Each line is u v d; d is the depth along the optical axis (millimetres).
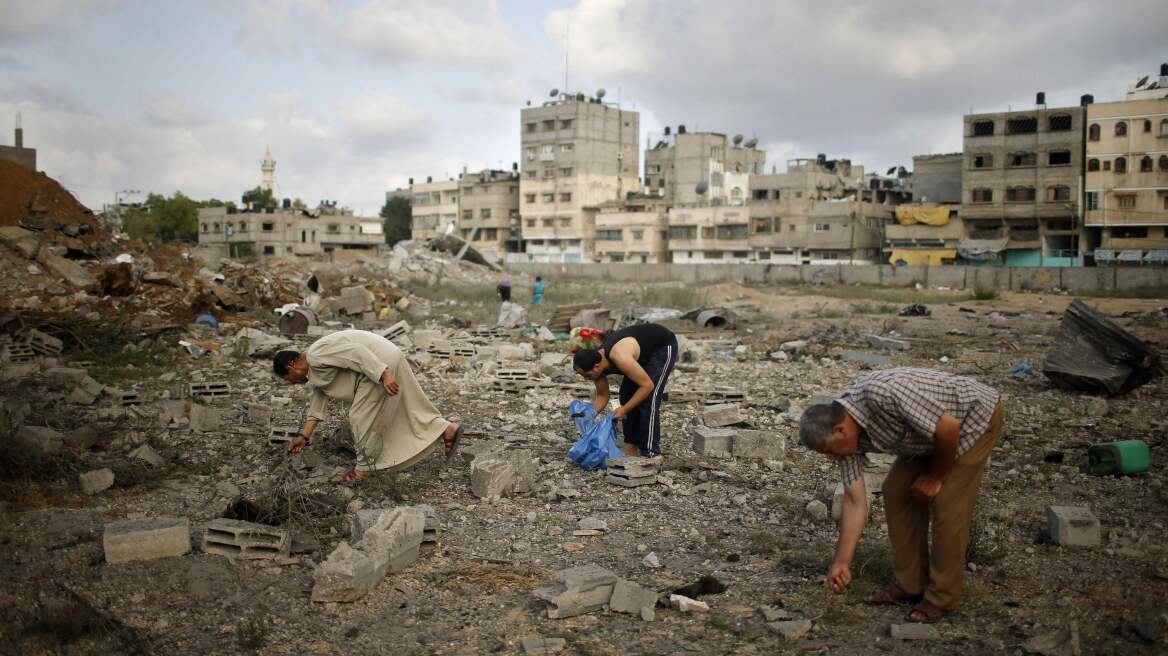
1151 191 57844
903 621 4441
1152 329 22734
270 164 136500
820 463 7918
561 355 14945
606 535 5887
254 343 15023
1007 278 48656
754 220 75438
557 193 90812
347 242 93438
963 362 15664
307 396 10852
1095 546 5453
